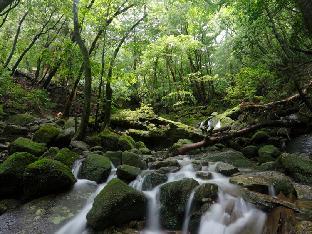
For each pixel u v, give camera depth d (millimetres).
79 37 11438
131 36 14594
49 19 16875
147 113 15734
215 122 15891
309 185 7488
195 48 21469
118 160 9070
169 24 21297
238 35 12141
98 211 5945
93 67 12719
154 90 22656
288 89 11852
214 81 22750
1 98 14820
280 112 11836
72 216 6395
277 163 8703
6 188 6973
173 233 5957
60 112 16812
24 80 19906
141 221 6254
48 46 18484
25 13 17062
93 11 12820
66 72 13781
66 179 7172
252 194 6129
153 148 13484
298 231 4547
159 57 21578
